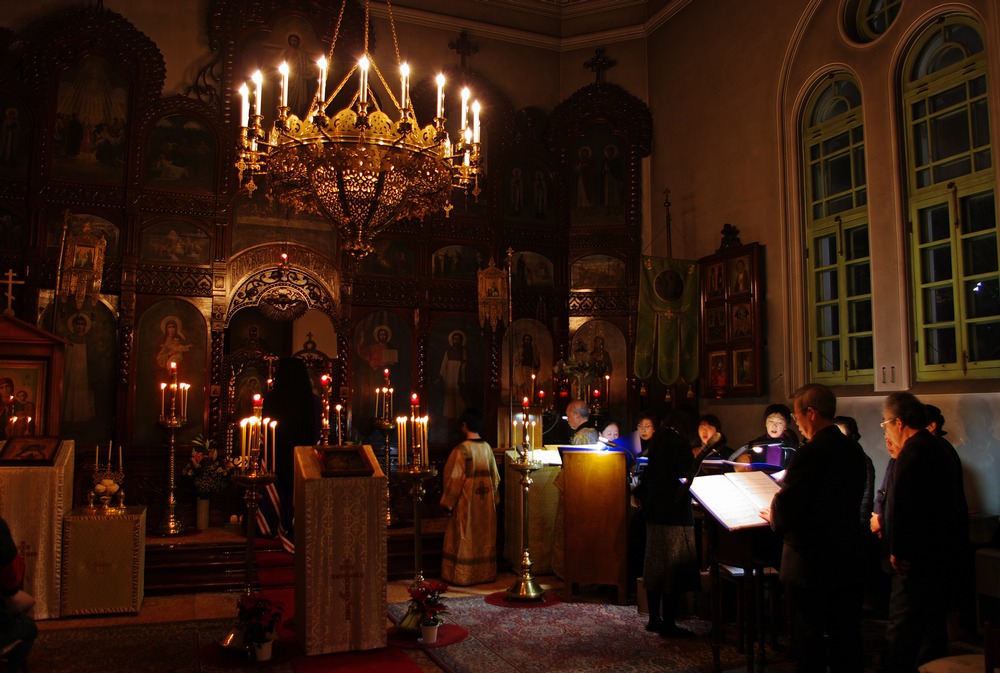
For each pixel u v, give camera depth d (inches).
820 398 202.4
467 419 376.5
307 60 496.7
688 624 296.5
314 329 622.8
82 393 434.9
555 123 550.3
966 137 335.6
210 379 457.1
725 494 228.4
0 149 433.4
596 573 325.4
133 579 308.2
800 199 425.7
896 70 365.7
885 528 230.2
